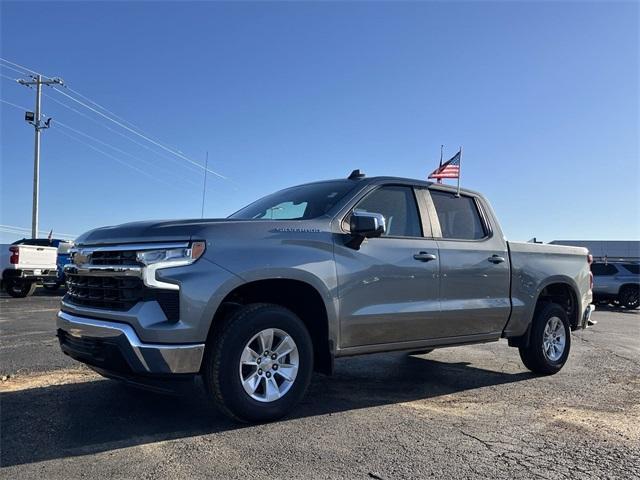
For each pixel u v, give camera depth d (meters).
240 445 3.97
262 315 4.33
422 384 6.14
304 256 4.56
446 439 4.23
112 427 4.33
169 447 3.91
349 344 4.87
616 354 8.55
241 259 4.25
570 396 5.68
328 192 5.34
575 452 4.01
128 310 4.11
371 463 3.70
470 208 6.20
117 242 4.37
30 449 3.85
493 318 6.05
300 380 4.54
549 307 6.79
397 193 5.52
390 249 5.15
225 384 4.16
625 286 20.42
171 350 3.96
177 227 4.23
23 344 8.06
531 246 6.65
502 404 5.31
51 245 20.30
